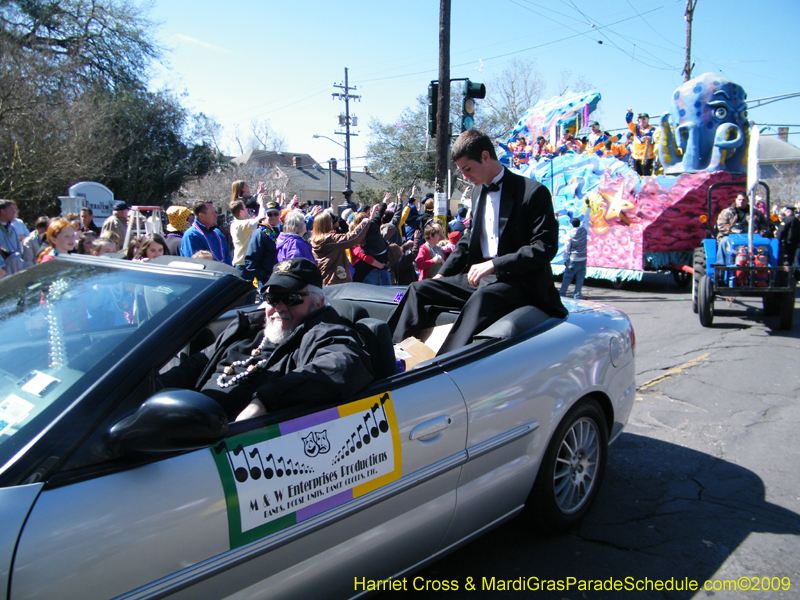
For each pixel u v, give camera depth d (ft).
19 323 6.56
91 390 5.29
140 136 85.10
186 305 6.02
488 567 8.96
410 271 29.27
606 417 10.67
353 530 6.65
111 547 4.85
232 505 5.61
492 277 10.87
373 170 137.80
